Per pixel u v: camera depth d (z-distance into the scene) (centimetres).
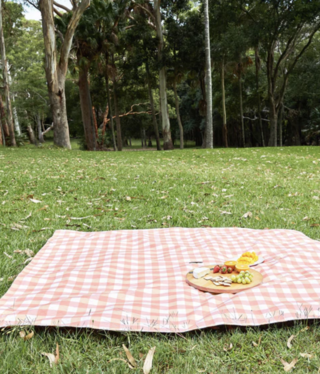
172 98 5153
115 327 260
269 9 3023
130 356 232
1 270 381
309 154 1738
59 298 303
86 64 3014
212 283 320
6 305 295
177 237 479
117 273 360
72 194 797
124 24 3075
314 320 269
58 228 549
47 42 2434
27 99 5119
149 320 269
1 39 2706
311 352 235
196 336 260
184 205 687
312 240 439
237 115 4369
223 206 676
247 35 2945
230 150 2105
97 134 4181
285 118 4450
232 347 244
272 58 3250
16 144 2878
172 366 229
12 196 769
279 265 361
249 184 907
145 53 3170
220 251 423
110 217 611
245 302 284
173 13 3148
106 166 1321
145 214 632
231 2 2939
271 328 266
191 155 1836
